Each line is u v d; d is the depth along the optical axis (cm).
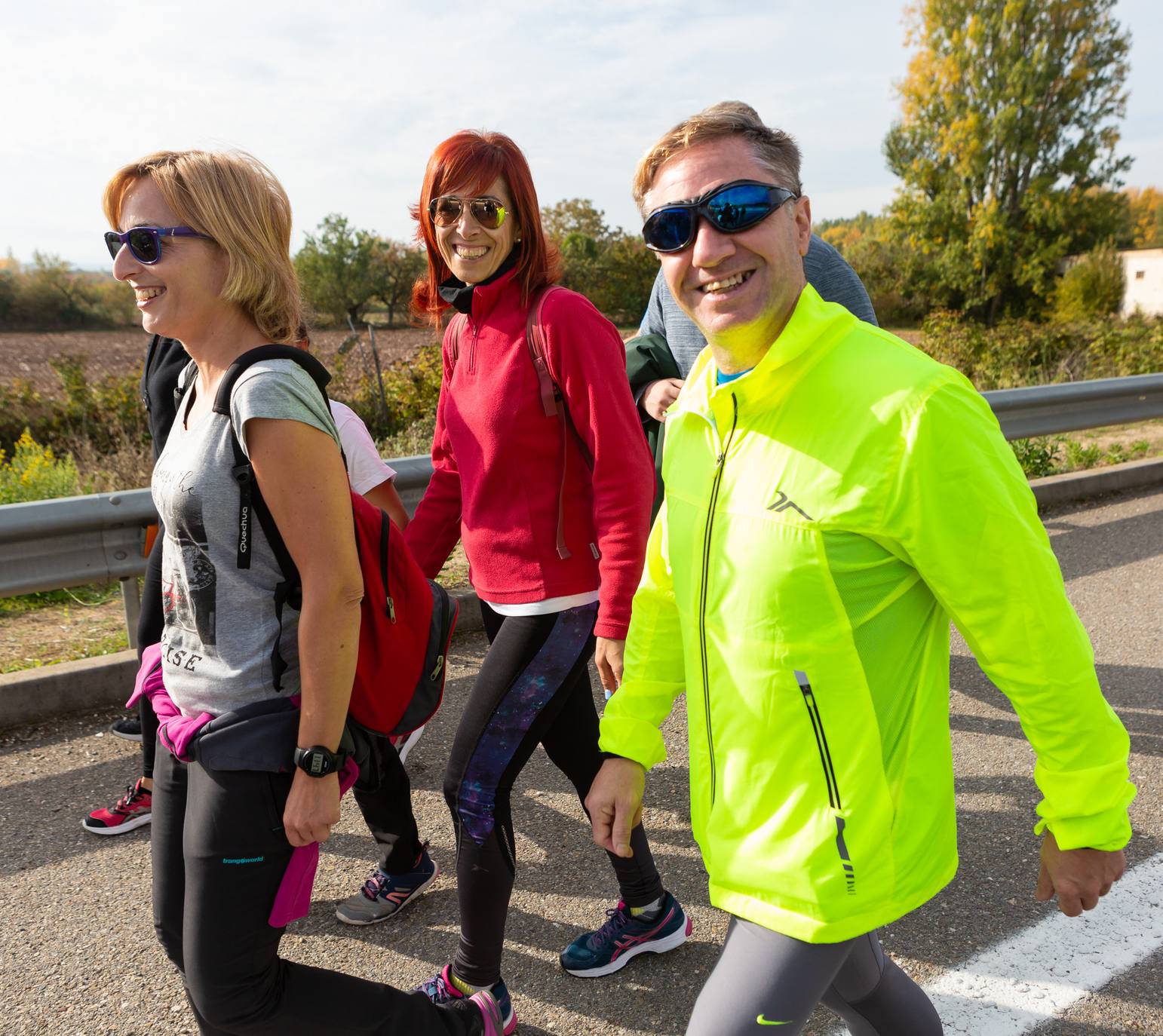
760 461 137
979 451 126
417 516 251
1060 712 128
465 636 451
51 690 368
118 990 235
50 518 362
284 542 152
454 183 202
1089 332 1350
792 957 137
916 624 136
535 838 302
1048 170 3947
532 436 204
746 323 138
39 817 308
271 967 163
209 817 154
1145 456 784
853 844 133
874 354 134
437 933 258
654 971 242
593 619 211
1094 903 133
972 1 3875
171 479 154
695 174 137
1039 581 126
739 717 140
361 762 172
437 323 232
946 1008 226
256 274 156
